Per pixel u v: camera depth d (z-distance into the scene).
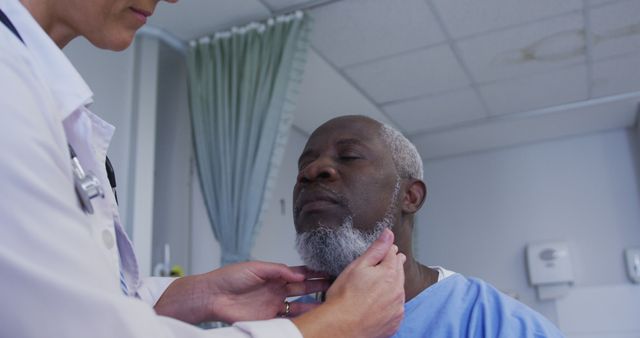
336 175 1.08
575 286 4.09
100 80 2.21
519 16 2.52
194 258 2.53
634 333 3.81
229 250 2.27
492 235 4.44
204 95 2.48
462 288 1.14
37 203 0.47
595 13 2.52
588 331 3.92
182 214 2.53
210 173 2.40
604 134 4.27
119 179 2.23
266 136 2.29
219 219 2.33
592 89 3.41
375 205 1.08
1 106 0.48
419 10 2.43
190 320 0.97
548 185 4.36
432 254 4.61
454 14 2.48
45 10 0.67
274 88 2.32
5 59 0.52
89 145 0.68
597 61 3.02
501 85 3.30
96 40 0.71
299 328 0.60
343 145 1.11
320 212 1.06
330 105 3.50
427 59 2.91
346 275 0.71
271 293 1.02
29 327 0.44
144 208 2.21
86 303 0.46
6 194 0.45
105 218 0.68
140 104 2.31
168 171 2.53
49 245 0.47
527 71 3.11
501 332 1.01
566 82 3.29
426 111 3.67
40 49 0.61
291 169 3.81
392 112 3.67
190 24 2.45
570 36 2.72
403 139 1.19
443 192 4.71
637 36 2.74
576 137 4.34
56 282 0.45
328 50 2.76
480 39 2.71
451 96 3.43
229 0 2.29
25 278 0.44
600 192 4.19
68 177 0.56
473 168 4.64
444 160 4.77
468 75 3.13
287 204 3.70
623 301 3.88
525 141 4.42
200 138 2.44
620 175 4.16
